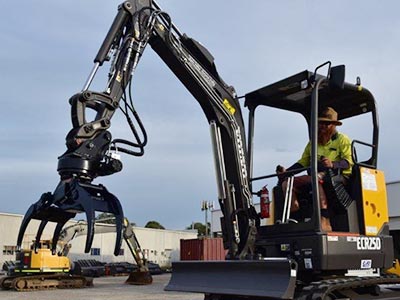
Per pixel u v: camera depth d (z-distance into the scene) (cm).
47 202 571
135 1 648
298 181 650
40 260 2194
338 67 595
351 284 572
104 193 556
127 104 628
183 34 685
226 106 691
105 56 614
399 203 2352
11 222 3894
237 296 619
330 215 629
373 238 619
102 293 1869
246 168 691
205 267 646
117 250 529
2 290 2092
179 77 684
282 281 550
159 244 5412
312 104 593
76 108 581
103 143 579
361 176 626
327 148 659
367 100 682
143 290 2023
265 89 688
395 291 667
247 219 665
